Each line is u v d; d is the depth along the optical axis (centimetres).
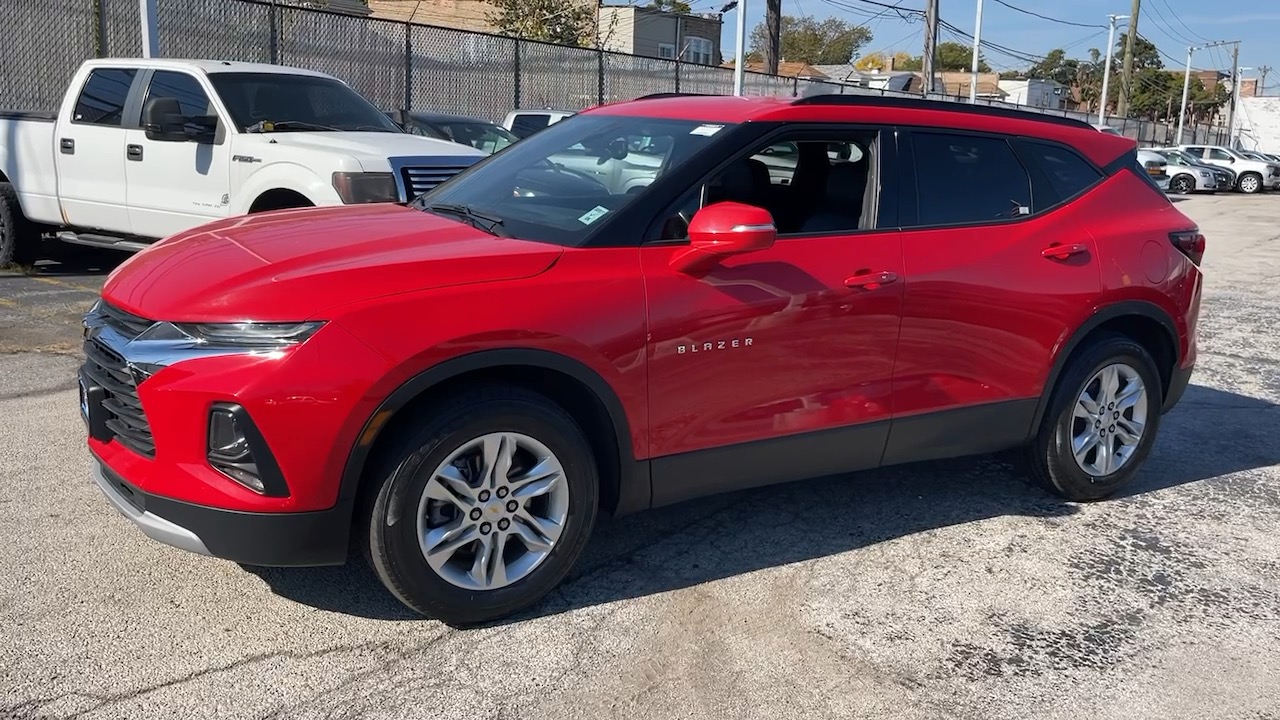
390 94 1593
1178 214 518
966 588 405
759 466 401
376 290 320
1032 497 510
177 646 333
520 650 342
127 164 846
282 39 1420
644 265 362
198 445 312
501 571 352
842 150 419
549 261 348
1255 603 404
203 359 310
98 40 1252
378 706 307
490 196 421
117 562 388
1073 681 342
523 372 354
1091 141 495
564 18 2705
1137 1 4809
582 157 424
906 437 434
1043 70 9656
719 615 373
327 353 308
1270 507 511
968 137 452
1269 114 7281
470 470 342
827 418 409
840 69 6247
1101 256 471
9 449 502
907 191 428
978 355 442
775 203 403
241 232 385
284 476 309
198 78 816
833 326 400
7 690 303
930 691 331
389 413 316
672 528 450
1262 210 2773
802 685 330
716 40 3903
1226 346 900
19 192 933
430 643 343
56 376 629
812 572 412
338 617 357
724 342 376
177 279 338
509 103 1794
